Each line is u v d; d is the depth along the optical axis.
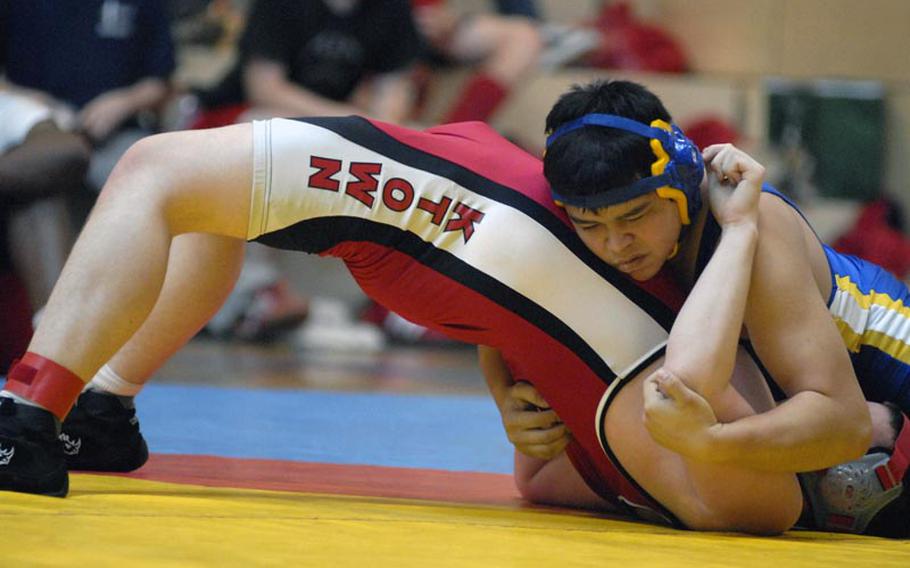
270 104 28.36
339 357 28.61
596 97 8.80
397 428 17.11
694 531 9.23
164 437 14.67
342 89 28.62
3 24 26.16
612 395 9.17
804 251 9.12
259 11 28.39
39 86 26.66
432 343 31.61
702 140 34.22
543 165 9.14
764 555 7.90
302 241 9.16
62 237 20.06
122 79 27.25
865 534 10.05
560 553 7.39
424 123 32.22
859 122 35.75
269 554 6.64
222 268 10.15
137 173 8.76
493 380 10.38
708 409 8.53
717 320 8.59
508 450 15.52
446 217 9.16
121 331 8.52
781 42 37.47
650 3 36.97
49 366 8.33
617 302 9.14
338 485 11.10
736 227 8.86
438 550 7.17
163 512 7.84
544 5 36.59
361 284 9.73
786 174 35.31
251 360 26.67
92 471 10.78
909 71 37.97
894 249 33.66
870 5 38.22
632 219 8.68
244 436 15.25
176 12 33.97
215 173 8.80
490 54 32.38
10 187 19.50
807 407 8.70
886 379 10.12
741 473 8.84
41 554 6.23
